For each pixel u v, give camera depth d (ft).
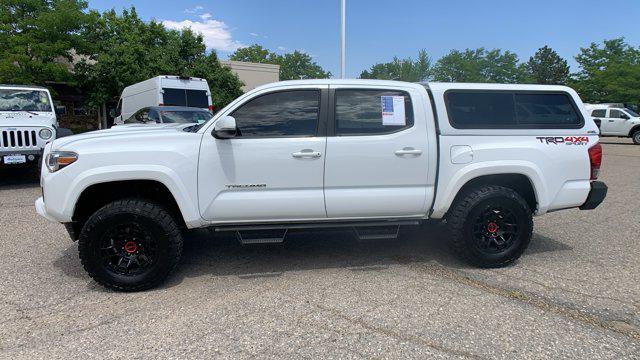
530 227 14.97
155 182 13.73
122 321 11.52
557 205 15.34
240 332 10.91
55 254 16.69
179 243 13.57
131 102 56.03
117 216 12.95
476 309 12.11
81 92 77.20
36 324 11.38
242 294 13.16
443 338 10.61
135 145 13.20
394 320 11.48
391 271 14.93
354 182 14.12
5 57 59.21
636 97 118.83
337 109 14.12
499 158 14.71
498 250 15.07
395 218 14.89
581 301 12.60
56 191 12.95
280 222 14.21
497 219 14.89
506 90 15.07
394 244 17.84
